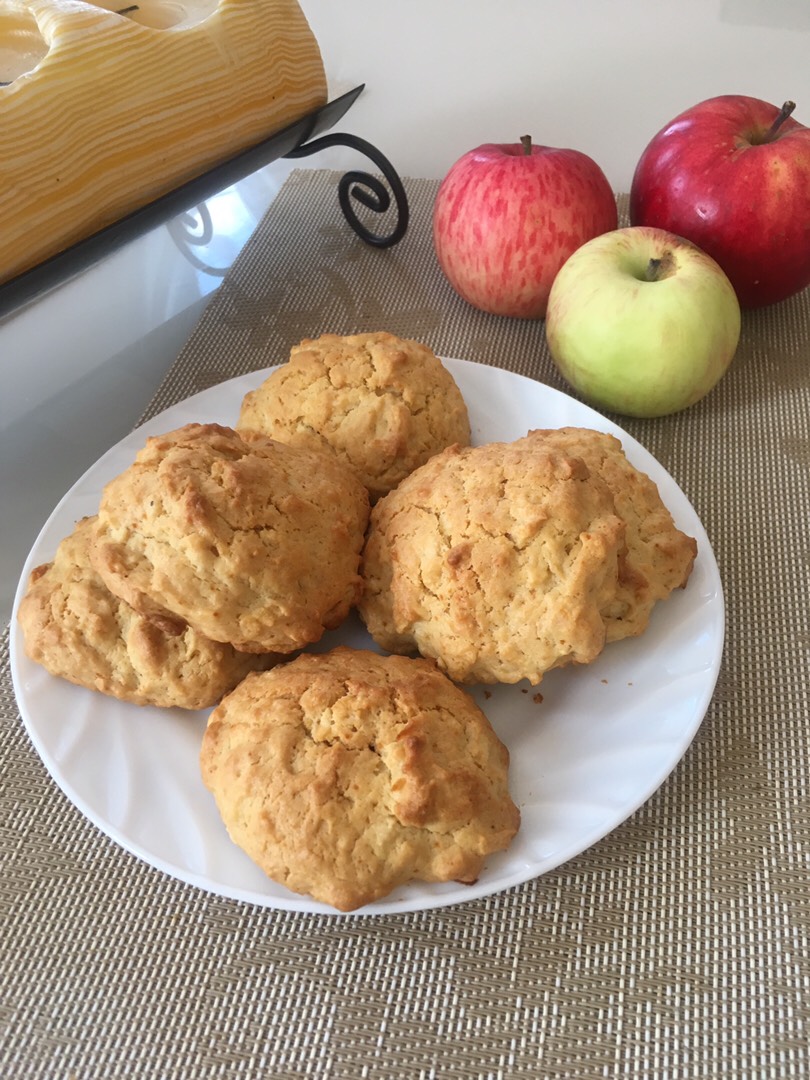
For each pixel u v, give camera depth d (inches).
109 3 12.7
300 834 7.4
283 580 8.4
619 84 17.9
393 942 7.9
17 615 9.3
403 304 14.7
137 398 13.6
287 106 13.5
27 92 10.3
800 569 10.7
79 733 8.7
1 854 8.6
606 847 8.5
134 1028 7.5
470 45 18.4
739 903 8.1
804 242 12.5
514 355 13.7
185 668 8.8
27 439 13.0
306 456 9.8
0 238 10.4
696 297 11.4
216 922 8.1
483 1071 7.2
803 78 17.6
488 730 8.5
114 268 15.9
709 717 9.4
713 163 12.4
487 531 8.6
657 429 12.6
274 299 14.9
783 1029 7.3
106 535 8.7
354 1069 7.2
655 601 9.3
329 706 8.0
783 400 12.9
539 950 7.8
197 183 12.4
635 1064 7.2
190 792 8.4
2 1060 7.3
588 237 13.2
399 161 18.0
